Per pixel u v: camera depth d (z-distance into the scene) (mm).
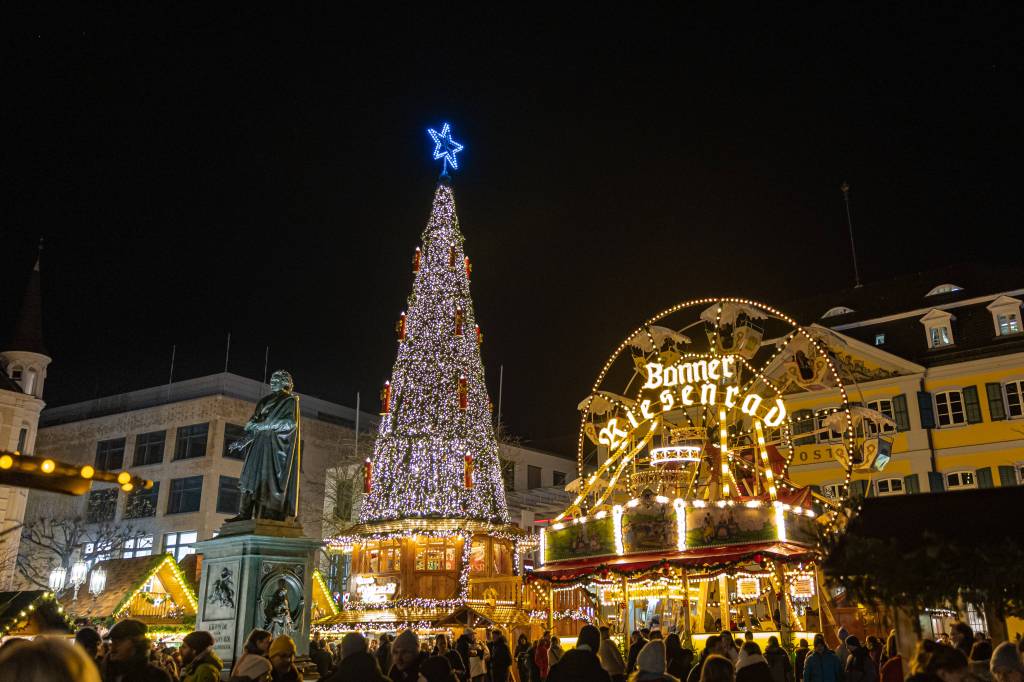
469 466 33969
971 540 8812
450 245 37531
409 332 36781
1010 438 40781
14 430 50188
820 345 29812
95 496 62812
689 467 31484
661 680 7797
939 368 43219
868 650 18594
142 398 67750
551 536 28172
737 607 32625
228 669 13156
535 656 21812
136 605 26969
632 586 31016
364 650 6809
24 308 55969
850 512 9828
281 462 14844
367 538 36031
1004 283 45062
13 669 2779
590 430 33219
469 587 35875
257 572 13734
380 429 36875
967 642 10734
